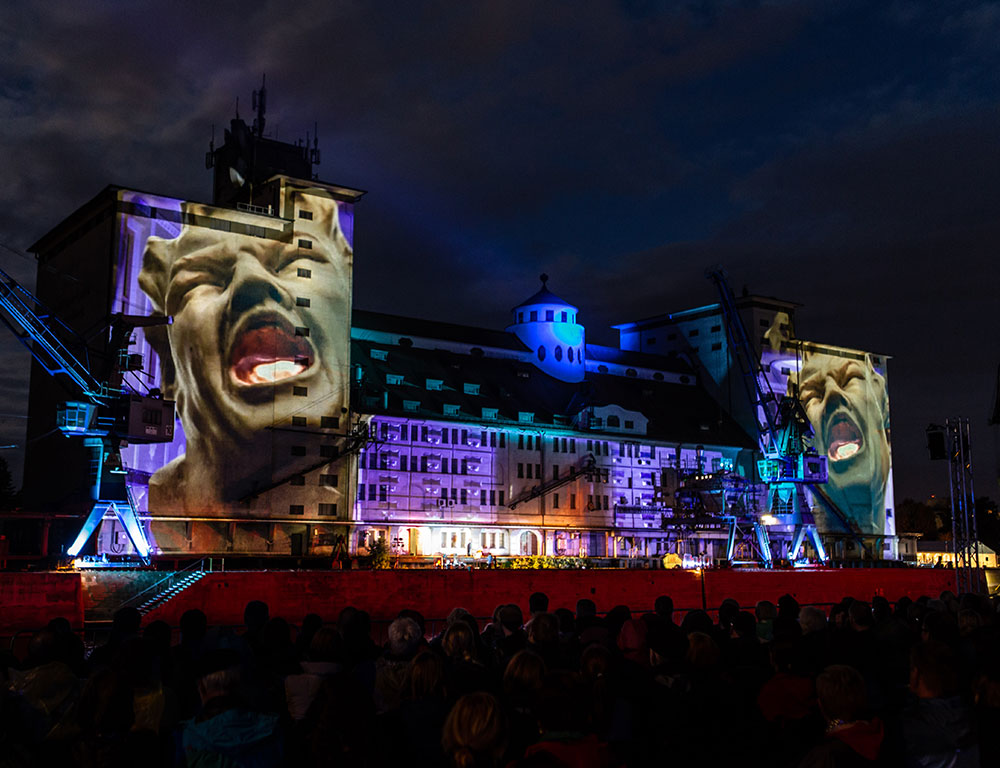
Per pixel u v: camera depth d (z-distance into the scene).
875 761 7.05
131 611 13.53
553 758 6.76
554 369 114.94
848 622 14.77
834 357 136.62
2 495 118.12
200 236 82.62
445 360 105.44
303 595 58.94
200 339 80.75
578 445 104.12
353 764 7.12
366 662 10.45
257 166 95.69
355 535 86.62
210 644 10.97
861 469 135.12
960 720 7.58
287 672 11.35
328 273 88.94
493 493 96.25
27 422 90.50
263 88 98.38
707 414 126.19
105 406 60.12
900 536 140.38
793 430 102.12
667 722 9.10
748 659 11.98
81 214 83.62
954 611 17.25
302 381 85.56
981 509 127.19
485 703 6.50
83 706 7.64
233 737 7.39
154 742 7.79
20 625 48.38
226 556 77.19
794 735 8.98
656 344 139.25
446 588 64.31
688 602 76.31
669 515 103.75
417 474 91.25
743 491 98.88
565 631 15.01
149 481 75.62
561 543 100.75
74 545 58.72
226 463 80.06
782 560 104.31
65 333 65.31
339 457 85.75
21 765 7.77
